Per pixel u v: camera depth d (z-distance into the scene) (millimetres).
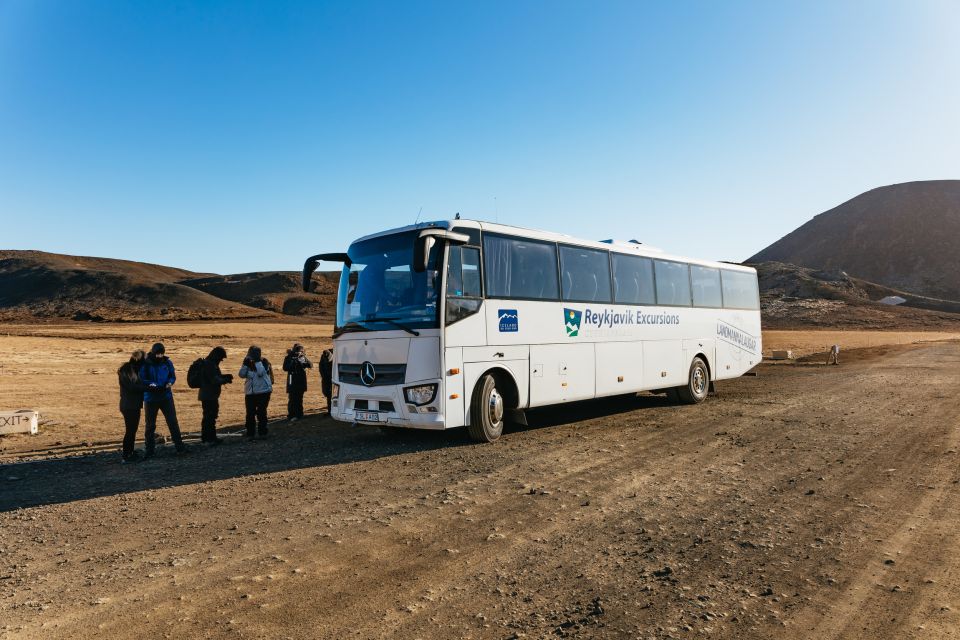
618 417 14703
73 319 123938
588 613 4422
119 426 15992
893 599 4535
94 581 5309
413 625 4312
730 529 6180
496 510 7086
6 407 19766
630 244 15438
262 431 13344
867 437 10852
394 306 11016
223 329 83250
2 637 4285
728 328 18859
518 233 12289
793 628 4141
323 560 5652
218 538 6398
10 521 7352
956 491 7332
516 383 11914
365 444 11930
